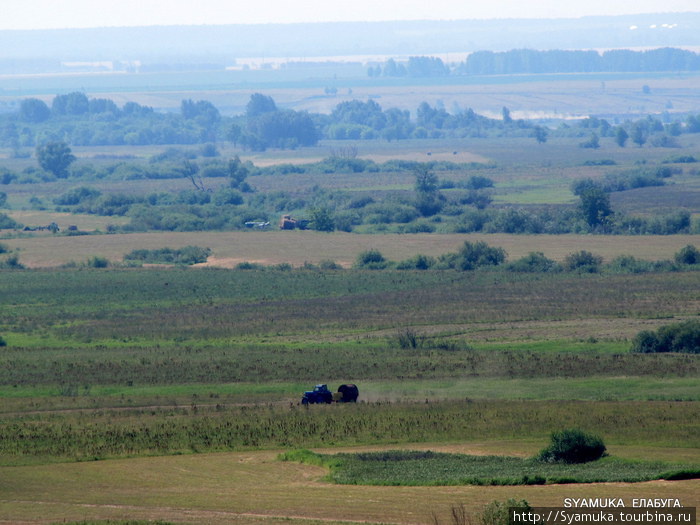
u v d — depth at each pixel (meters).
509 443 181.75
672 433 185.12
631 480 140.38
